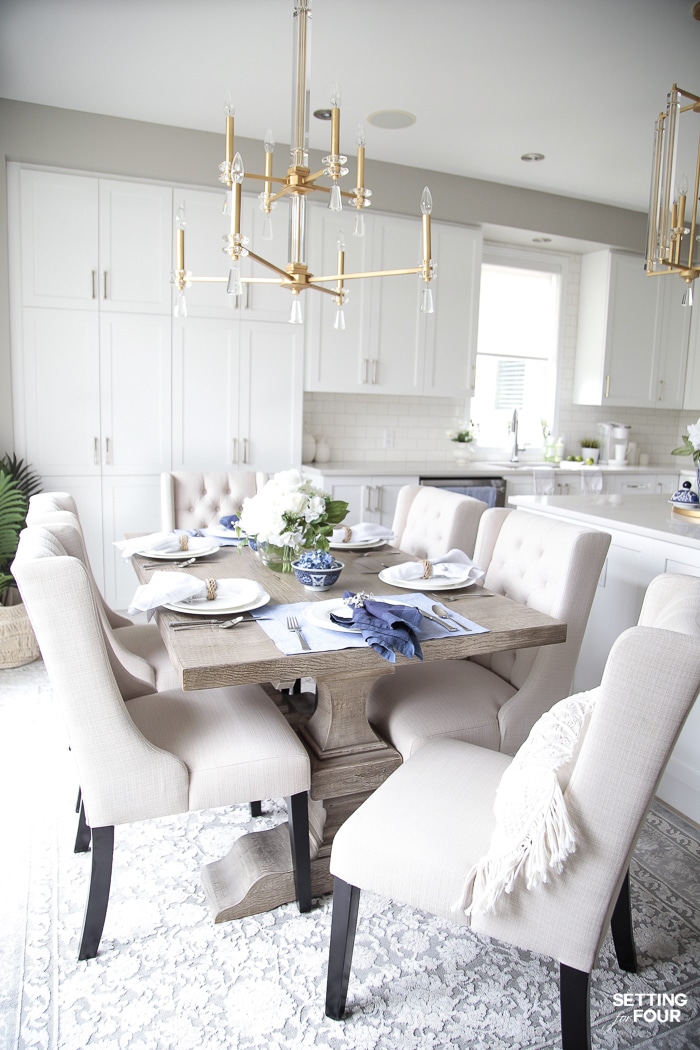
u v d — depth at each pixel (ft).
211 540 8.77
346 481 14.60
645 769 3.82
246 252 6.83
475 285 16.15
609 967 5.68
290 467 14.78
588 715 4.33
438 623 5.98
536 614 6.39
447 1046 4.89
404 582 7.11
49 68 10.91
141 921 6.02
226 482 11.60
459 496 9.41
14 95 11.91
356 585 7.21
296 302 7.79
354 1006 5.20
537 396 19.03
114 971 5.47
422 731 6.40
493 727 6.64
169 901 6.27
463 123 12.57
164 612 6.16
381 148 13.96
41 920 6.00
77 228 12.73
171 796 5.46
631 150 13.66
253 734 5.90
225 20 9.38
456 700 6.84
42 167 12.44
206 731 5.89
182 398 13.73
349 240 14.76
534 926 4.20
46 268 12.62
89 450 13.25
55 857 6.84
